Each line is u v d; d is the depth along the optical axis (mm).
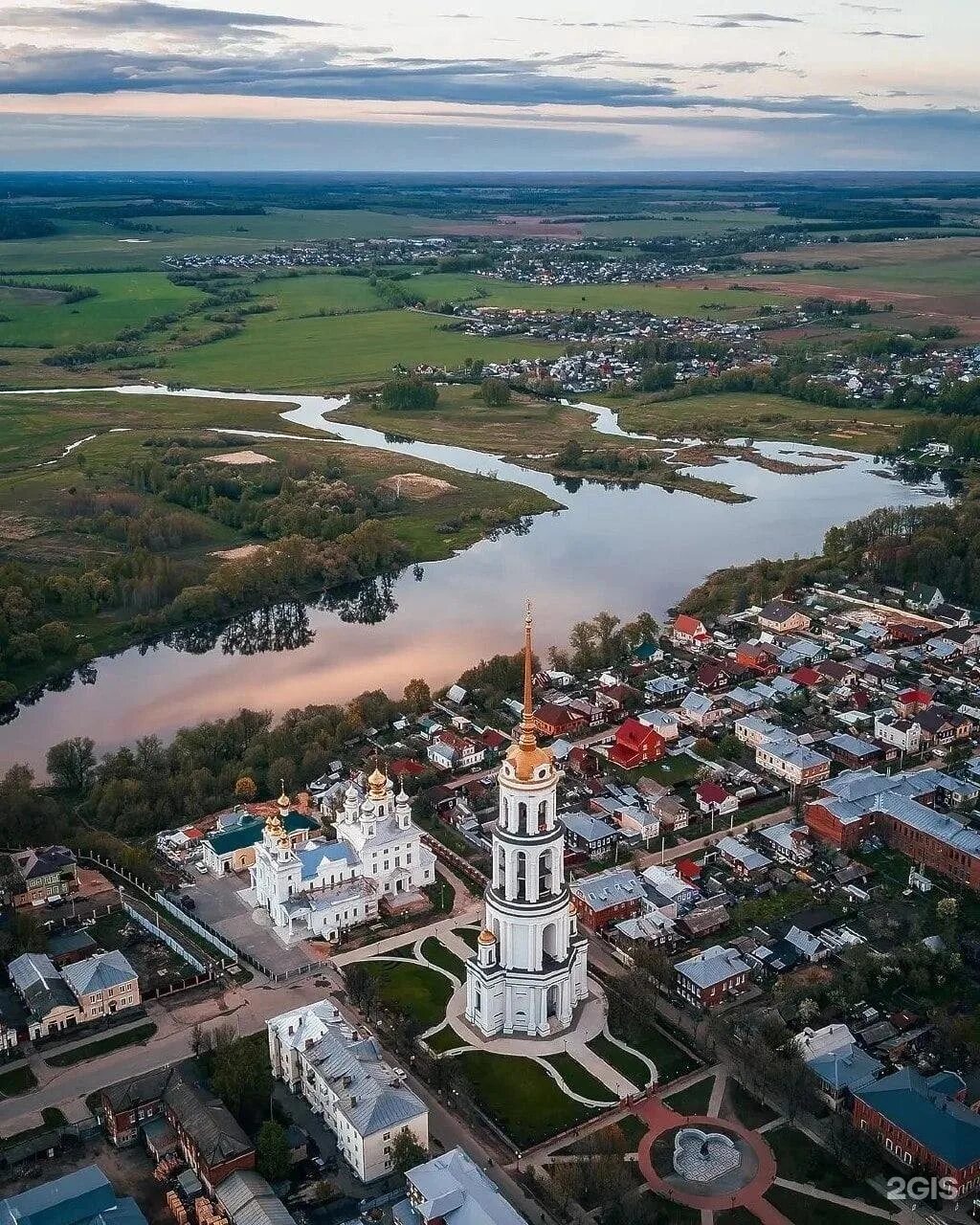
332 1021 193500
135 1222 159375
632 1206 164375
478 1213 155500
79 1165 177000
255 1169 170750
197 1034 198500
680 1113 185250
